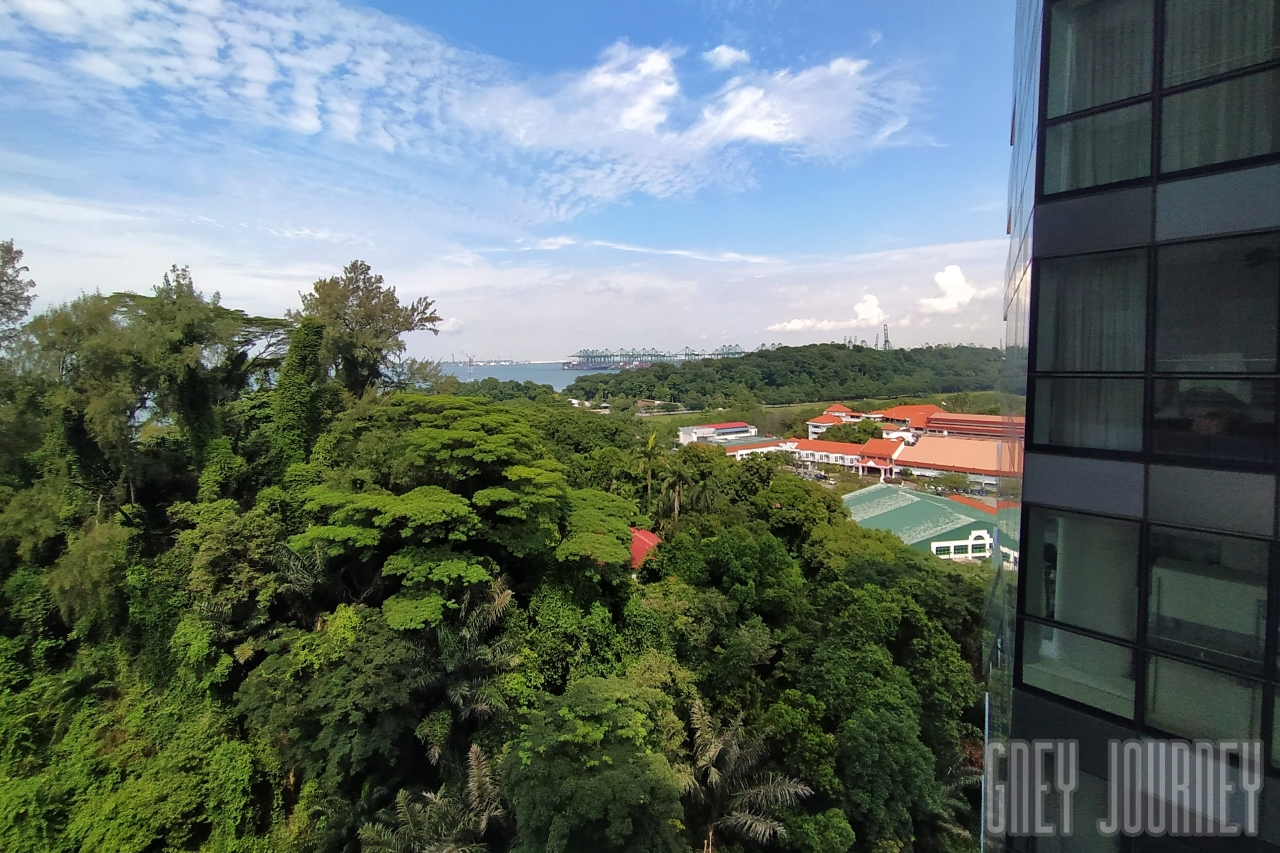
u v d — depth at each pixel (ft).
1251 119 24.50
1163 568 27.04
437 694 70.08
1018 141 44.14
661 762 54.85
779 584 90.33
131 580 75.87
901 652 85.05
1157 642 27.20
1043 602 31.60
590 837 52.13
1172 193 26.61
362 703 61.36
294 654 69.00
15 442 84.58
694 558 93.50
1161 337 27.07
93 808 62.64
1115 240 28.43
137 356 85.51
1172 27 26.58
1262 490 24.17
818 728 69.51
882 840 65.98
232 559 77.00
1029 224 33.50
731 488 156.76
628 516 99.50
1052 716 30.94
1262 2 24.16
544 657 74.38
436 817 59.26
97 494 88.58
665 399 645.10
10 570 82.58
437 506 71.82
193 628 71.41
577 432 211.00
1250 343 24.68
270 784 69.41
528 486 79.15
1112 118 28.58
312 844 65.26
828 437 348.38
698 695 74.18
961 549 152.66
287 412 106.52
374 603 79.82
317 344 111.04
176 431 100.17
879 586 98.17
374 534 72.08
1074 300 30.14
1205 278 25.76
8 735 69.62
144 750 70.23
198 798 63.87
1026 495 32.12
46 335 82.38
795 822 64.23
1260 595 24.27
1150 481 27.30
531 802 52.24
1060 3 30.40
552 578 81.71
